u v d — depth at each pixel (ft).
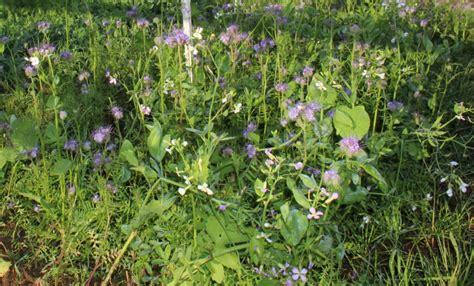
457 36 6.06
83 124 4.26
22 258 3.24
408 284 3.08
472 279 3.08
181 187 3.22
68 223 3.25
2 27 6.01
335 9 6.58
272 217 3.18
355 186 3.45
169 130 3.86
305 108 3.10
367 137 3.83
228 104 4.32
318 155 3.40
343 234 3.31
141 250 3.16
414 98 4.69
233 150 3.76
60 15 6.57
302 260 2.93
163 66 4.41
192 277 2.68
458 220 3.46
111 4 6.86
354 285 3.02
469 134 4.48
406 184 3.75
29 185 3.58
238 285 2.90
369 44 5.05
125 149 3.23
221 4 6.88
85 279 3.12
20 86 4.73
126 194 3.55
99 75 4.86
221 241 2.82
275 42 5.16
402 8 6.13
